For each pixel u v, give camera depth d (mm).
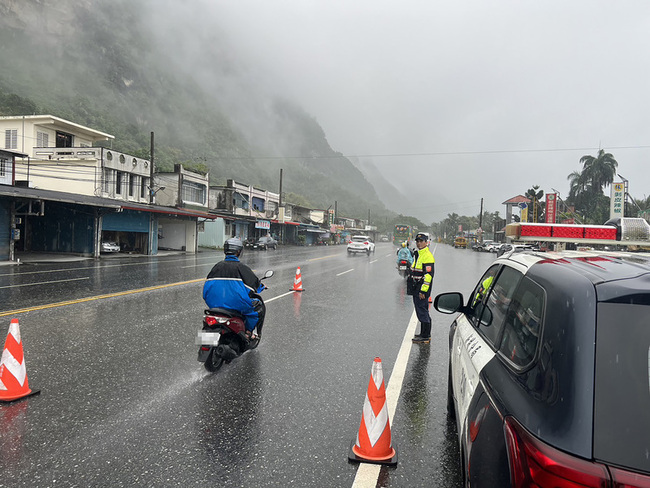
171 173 36062
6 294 10414
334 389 4812
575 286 1689
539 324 1781
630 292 1537
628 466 1263
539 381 1579
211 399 4418
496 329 2434
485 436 1738
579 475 1263
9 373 4289
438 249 61844
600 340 1490
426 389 4930
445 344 6980
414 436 3752
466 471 1984
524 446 1425
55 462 3148
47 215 26594
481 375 2143
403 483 3008
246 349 5762
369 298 11883
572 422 1375
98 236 24781
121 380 4879
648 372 1412
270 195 58125
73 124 32031
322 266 22984
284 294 12242
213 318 5242
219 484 2924
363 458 3273
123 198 29578
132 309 8930
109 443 3449
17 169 28609
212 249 41469
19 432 3602
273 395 4582
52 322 7539
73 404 4191
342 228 99500
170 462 3184
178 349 6133
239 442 3527
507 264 2912
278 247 51188
